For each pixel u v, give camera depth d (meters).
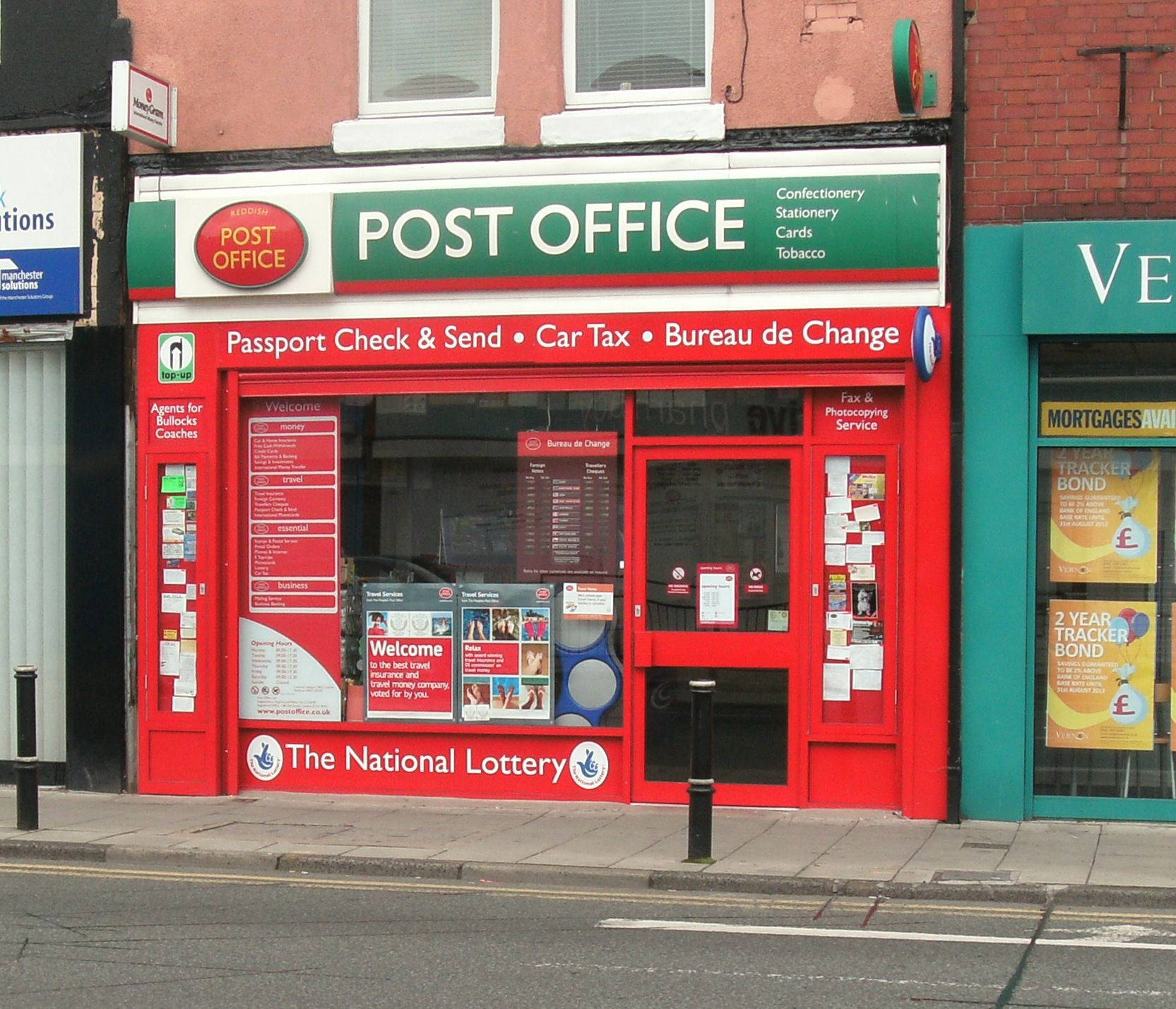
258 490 10.98
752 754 10.21
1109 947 6.77
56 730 11.27
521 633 10.63
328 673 10.88
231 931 7.08
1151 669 9.84
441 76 11.01
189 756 10.90
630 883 8.16
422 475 10.78
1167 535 9.84
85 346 11.08
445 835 9.32
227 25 10.95
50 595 11.31
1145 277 9.45
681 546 10.37
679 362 10.19
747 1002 5.88
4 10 11.30
